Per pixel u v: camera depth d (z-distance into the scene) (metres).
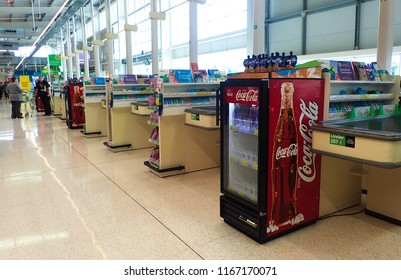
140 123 6.53
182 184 4.28
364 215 3.26
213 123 3.91
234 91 2.77
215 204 3.58
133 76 6.60
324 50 9.25
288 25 10.20
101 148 6.68
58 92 13.03
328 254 2.53
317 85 2.84
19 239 2.85
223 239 2.79
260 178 2.59
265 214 2.66
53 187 4.22
